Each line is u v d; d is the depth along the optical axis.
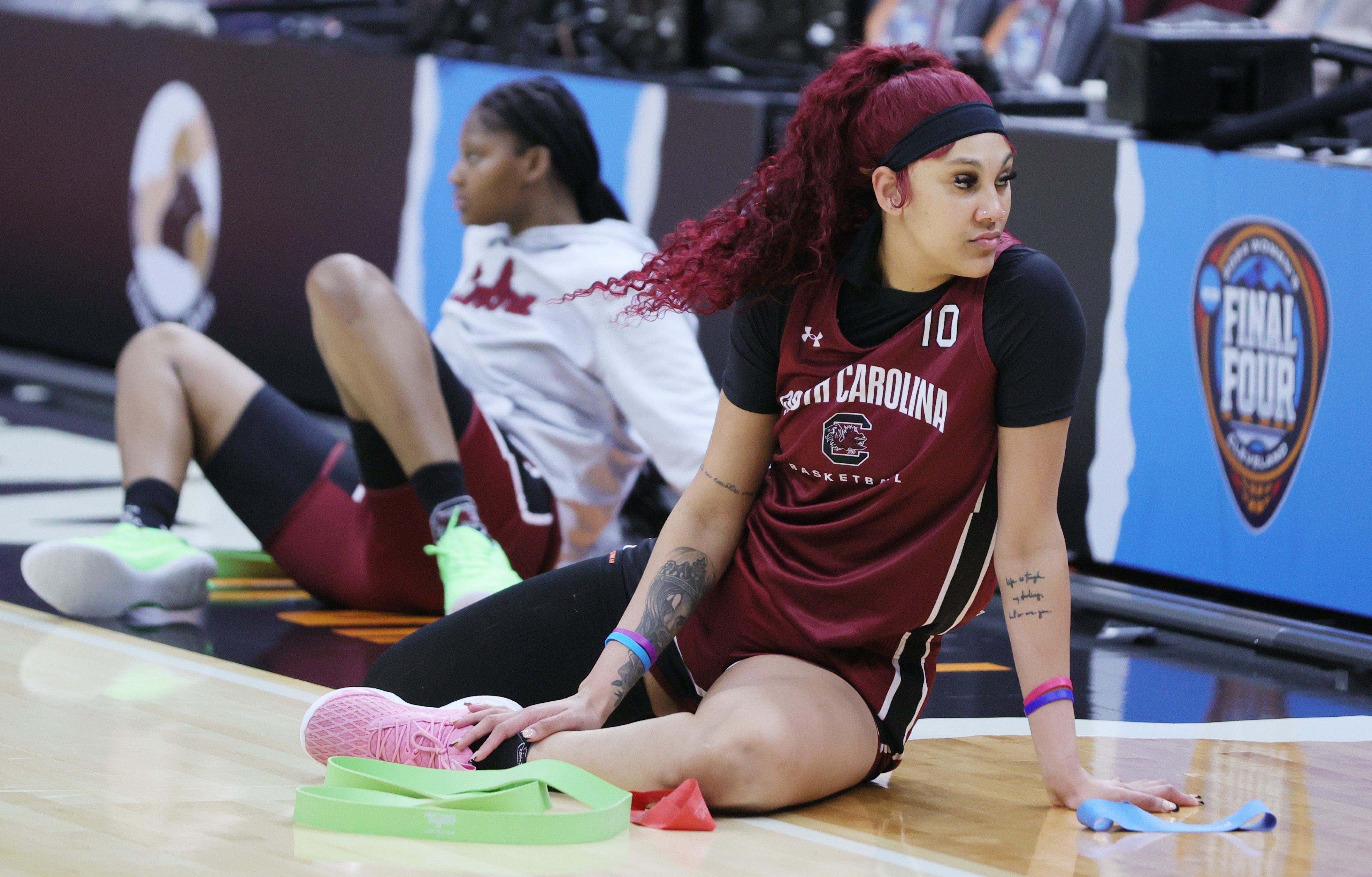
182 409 12.23
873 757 7.89
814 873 6.82
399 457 11.30
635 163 16.67
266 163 19.94
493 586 10.91
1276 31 14.93
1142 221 13.87
